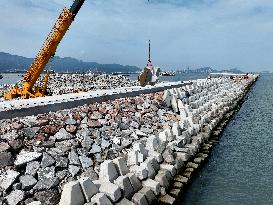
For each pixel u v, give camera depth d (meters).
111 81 57.66
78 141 11.55
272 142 21.94
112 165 9.63
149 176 11.09
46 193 8.66
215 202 12.16
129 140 13.60
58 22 21.91
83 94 18.70
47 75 22.73
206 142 20.02
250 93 64.00
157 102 20.81
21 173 8.94
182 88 26.41
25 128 10.56
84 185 8.22
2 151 9.15
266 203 12.20
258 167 16.44
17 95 22.02
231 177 14.90
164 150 13.42
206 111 26.67
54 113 12.55
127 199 9.16
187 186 13.34
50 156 9.93
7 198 8.07
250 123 29.45
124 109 16.73
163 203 10.69
